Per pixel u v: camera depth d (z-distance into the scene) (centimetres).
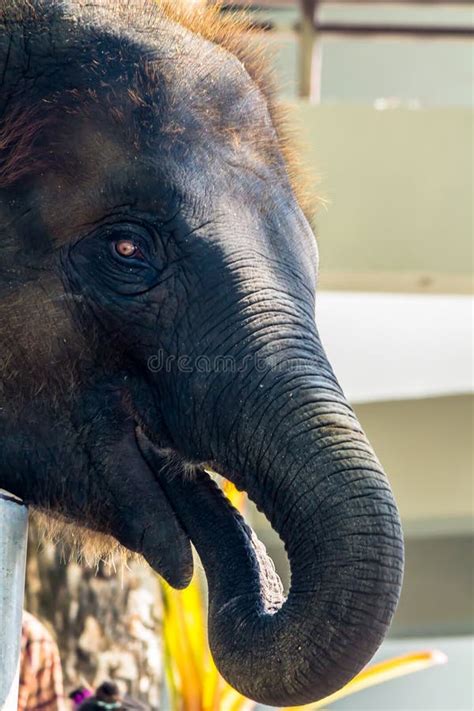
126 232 543
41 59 552
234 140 558
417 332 2105
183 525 555
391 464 2141
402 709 2231
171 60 560
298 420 509
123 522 559
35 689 762
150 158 542
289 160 606
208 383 527
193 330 534
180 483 557
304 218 572
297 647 482
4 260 548
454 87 1969
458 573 2156
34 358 552
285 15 1894
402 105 1697
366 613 479
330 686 484
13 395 556
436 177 1692
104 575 1147
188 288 538
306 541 495
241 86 573
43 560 1138
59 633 1136
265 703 491
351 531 486
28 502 568
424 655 1280
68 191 544
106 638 1140
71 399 555
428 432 2142
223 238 539
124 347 548
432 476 2131
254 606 506
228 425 521
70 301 548
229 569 531
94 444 558
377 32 1948
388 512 490
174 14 594
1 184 548
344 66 1972
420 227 1686
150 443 560
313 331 536
